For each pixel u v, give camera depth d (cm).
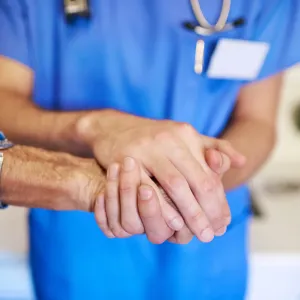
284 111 135
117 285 86
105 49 74
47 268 86
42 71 76
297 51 81
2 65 73
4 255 104
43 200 57
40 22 73
